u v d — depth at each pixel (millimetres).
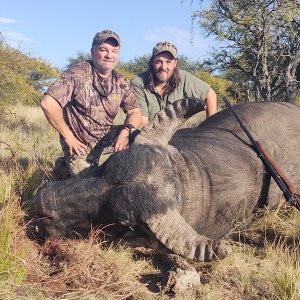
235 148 2621
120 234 2113
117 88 2730
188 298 1968
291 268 2137
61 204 2102
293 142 2961
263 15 6180
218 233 2461
